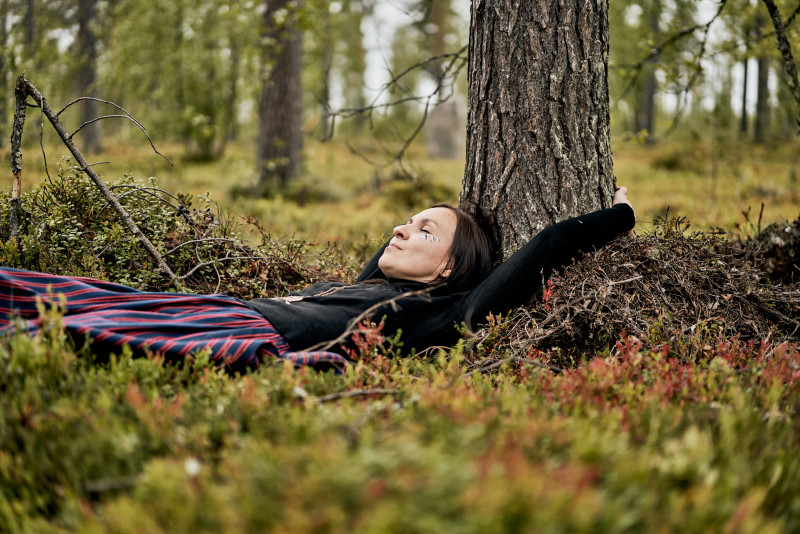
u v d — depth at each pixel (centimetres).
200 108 1734
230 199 1025
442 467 140
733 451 188
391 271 365
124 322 284
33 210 417
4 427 200
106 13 1809
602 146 400
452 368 268
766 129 1722
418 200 999
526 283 342
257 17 1238
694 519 147
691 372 261
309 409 209
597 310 335
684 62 584
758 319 364
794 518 173
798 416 225
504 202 395
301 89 1329
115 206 407
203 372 256
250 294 429
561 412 220
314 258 486
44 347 233
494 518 129
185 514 146
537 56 385
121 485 174
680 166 1520
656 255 373
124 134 1762
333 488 139
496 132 396
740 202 930
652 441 189
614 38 1347
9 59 908
